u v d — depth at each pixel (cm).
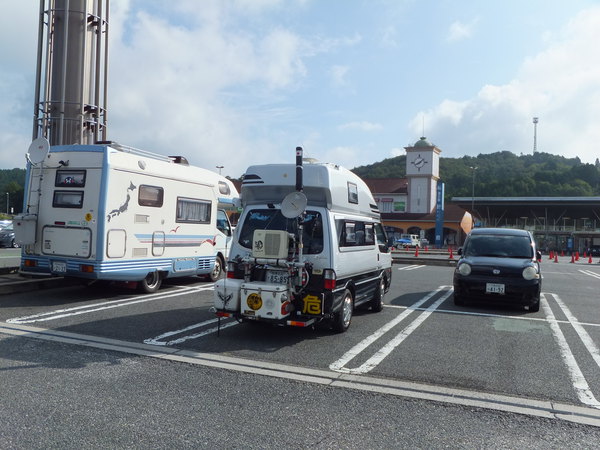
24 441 352
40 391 454
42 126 1307
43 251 966
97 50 1370
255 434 376
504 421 418
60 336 667
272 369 550
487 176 10744
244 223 738
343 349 648
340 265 708
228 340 678
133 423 389
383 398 466
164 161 1114
